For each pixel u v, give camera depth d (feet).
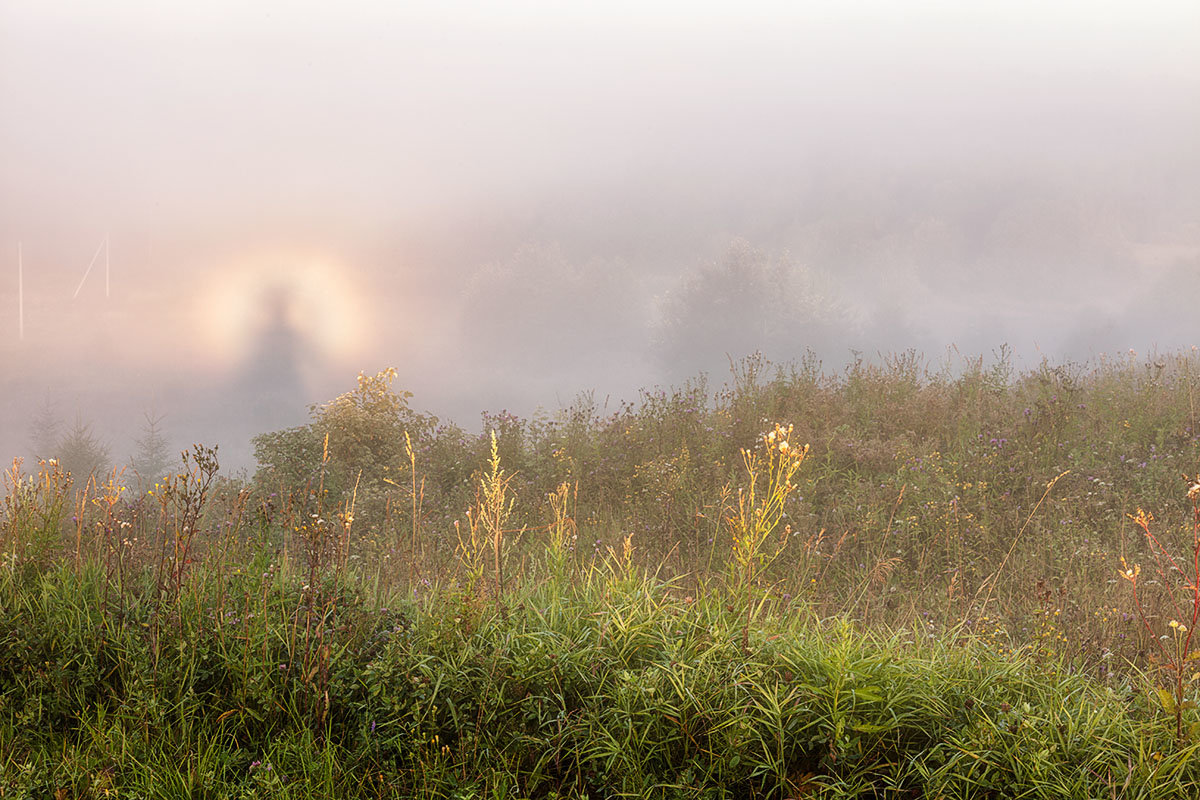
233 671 13.14
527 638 13.26
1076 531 21.34
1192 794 9.99
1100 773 10.29
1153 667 12.67
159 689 12.81
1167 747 10.53
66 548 17.98
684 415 33.76
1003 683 12.02
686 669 12.05
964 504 23.34
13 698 13.00
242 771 11.69
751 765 11.01
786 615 14.44
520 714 12.13
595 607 14.28
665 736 11.51
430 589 16.20
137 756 11.67
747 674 11.83
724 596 14.74
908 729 11.44
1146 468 24.77
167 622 14.06
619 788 11.08
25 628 14.03
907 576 20.56
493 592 15.06
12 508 17.13
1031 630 15.64
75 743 12.24
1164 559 19.04
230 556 16.92
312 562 14.05
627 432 33.50
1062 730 10.84
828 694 11.19
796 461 13.75
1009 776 10.50
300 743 11.85
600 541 22.68
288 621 14.38
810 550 21.09
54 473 18.01
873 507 24.09
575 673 12.40
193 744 12.08
